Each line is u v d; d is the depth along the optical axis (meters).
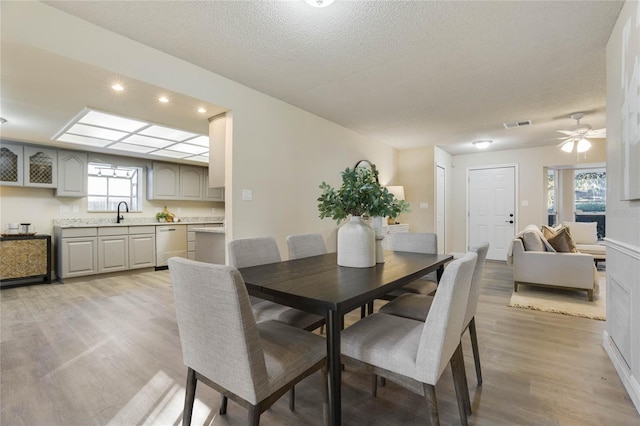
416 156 6.02
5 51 1.94
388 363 1.32
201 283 1.11
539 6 1.93
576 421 1.54
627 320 1.82
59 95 2.67
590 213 6.61
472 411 1.62
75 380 1.90
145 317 3.02
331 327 1.26
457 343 1.46
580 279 3.56
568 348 2.34
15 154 4.36
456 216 6.84
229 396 1.18
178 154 5.18
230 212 3.04
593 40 2.30
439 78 2.96
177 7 1.94
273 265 2.06
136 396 1.75
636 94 1.64
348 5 1.92
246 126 3.15
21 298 3.69
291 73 2.86
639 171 1.58
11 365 2.09
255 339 1.10
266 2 1.90
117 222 5.39
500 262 6.13
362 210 2.02
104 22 2.10
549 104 3.64
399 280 1.66
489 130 4.77
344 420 1.56
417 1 1.88
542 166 5.96
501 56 2.55
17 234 4.38
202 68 2.75
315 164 4.03
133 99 2.75
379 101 3.56
